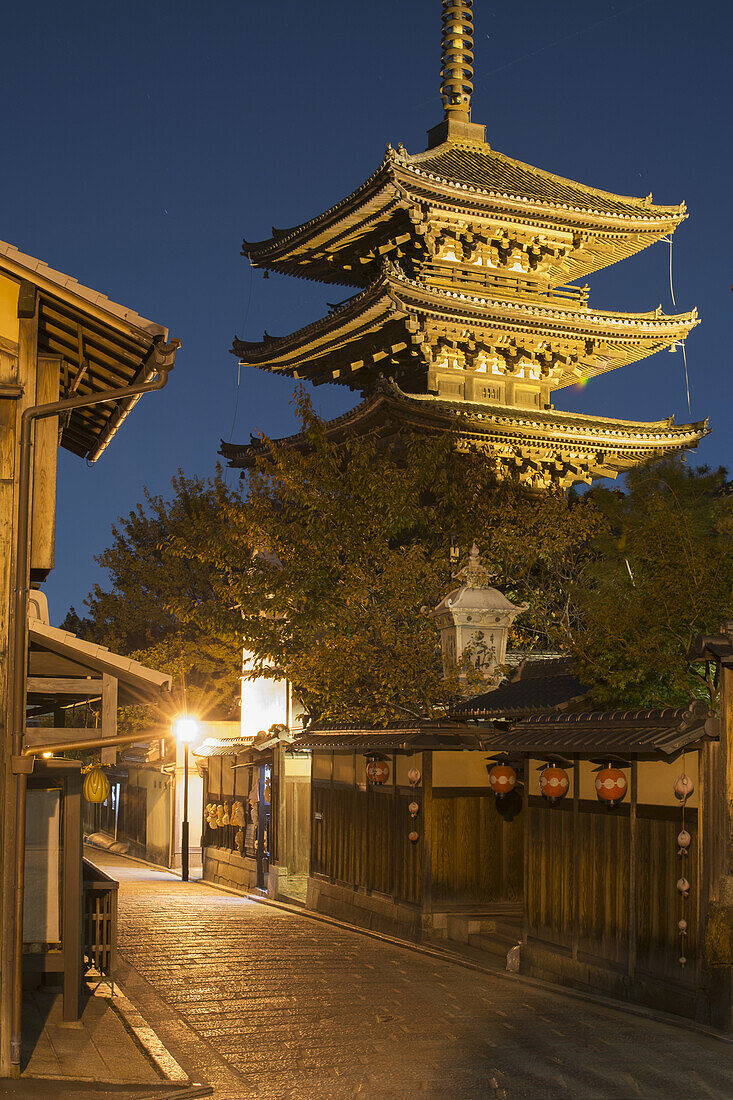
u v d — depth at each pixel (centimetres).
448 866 2172
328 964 1831
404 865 2262
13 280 1188
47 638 1172
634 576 1997
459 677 2547
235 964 1808
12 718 1138
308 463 2881
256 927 2333
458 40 5016
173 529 4825
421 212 4503
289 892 2936
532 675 2409
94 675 1320
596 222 4725
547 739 1728
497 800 2214
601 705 1902
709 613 1802
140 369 1300
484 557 2922
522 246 4791
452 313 4534
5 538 1159
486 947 2028
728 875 1410
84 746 1153
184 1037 1308
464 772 2202
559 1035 1335
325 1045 1278
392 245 4688
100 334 1286
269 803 3253
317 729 2755
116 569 4903
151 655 4409
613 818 1639
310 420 2916
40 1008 1381
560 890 1769
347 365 5047
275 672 2822
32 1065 1134
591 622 1906
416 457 2966
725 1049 1276
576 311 4725
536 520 2958
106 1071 1138
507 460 4725
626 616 1855
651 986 1513
